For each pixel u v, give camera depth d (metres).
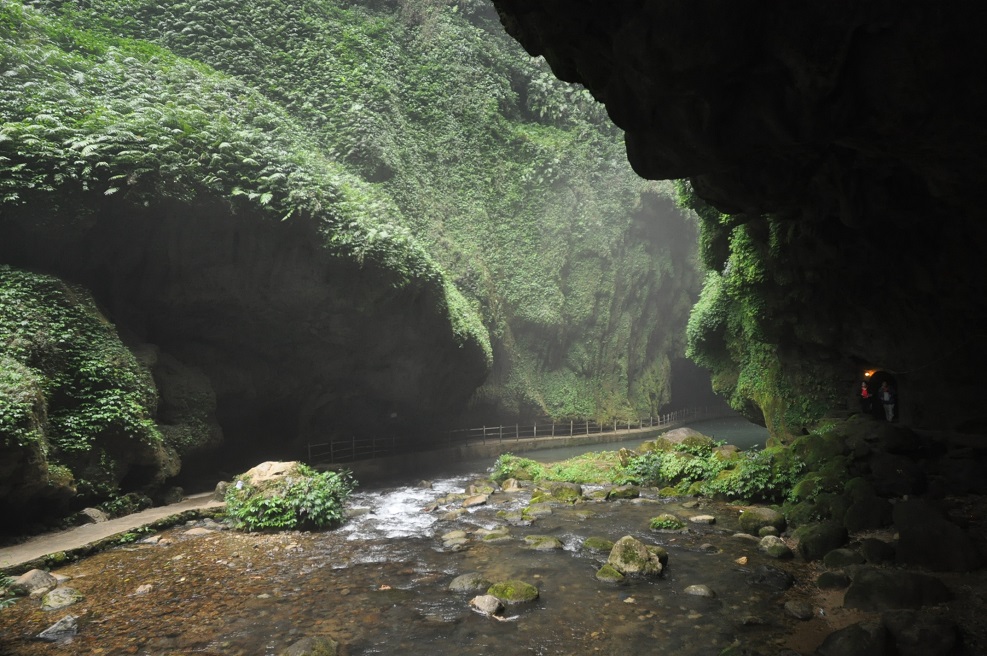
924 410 15.25
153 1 23.86
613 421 36.91
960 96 6.33
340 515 13.05
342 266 17.80
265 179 16.41
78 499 12.27
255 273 17.02
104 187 14.16
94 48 18.88
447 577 9.36
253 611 8.03
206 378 16.77
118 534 11.25
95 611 8.04
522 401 33.00
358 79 28.17
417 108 31.36
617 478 17.84
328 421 22.03
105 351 13.28
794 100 7.21
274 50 26.39
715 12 6.55
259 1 26.92
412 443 25.66
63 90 15.48
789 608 7.53
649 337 42.09
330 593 8.69
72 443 12.11
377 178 26.47
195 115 16.70
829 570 8.91
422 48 33.22
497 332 30.58
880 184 9.68
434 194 30.17
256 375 18.67
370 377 21.56
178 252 15.77
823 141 7.65
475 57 34.97
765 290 17.00
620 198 38.12
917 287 13.01
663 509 13.86
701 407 51.09
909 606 7.11
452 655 6.71
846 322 15.85
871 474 12.63
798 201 10.93
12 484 10.39
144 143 14.95
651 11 6.86
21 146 13.45
